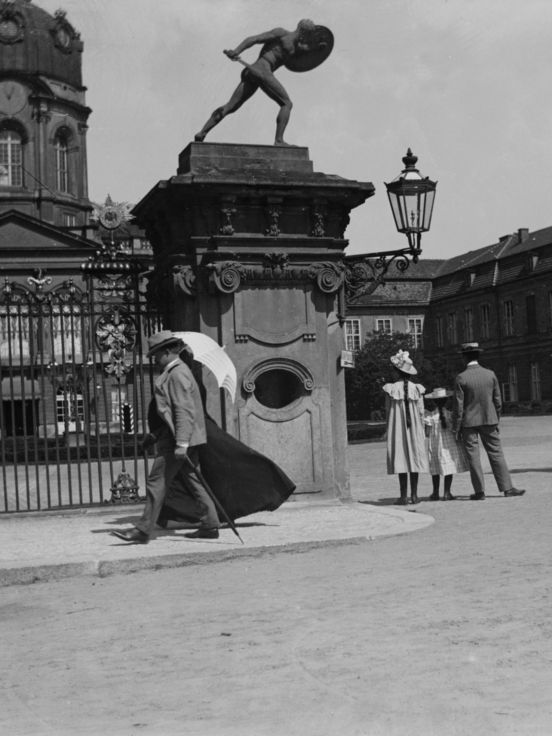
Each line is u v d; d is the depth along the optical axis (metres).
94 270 11.62
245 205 10.83
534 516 9.84
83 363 11.31
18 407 30.47
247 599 6.30
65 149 58.56
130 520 10.38
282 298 10.98
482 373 12.05
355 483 16.14
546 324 70.75
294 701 4.09
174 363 8.48
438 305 85.56
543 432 34.31
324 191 10.87
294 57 11.29
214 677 4.54
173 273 10.79
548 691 4.07
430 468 12.25
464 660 4.59
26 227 48.62
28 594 7.00
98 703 4.23
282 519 10.01
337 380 11.29
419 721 3.75
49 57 57.44
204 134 11.12
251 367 10.80
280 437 10.94
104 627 5.75
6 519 10.80
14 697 4.40
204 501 8.59
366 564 7.40
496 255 78.88
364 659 4.70
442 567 7.07
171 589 6.86
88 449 11.23
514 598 5.88
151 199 11.08
